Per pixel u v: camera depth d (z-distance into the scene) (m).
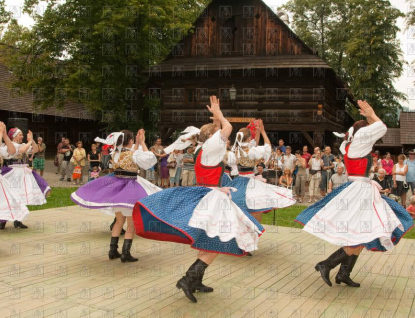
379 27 29.23
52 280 4.55
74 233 6.94
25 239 6.45
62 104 21.22
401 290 4.53
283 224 8.53
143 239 6.75
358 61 29.33
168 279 4.69
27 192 7.11
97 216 8.55
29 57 21.12
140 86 21.52
